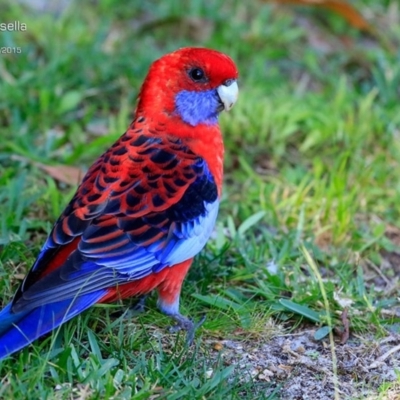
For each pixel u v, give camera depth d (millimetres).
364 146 12500
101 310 8750
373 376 8273
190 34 14711
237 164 12086
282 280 9453
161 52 14102
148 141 8672
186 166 8508
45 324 7492
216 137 9000
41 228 10148
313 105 13102
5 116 12406
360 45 15227
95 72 13398
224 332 8734
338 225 10562
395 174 11844
